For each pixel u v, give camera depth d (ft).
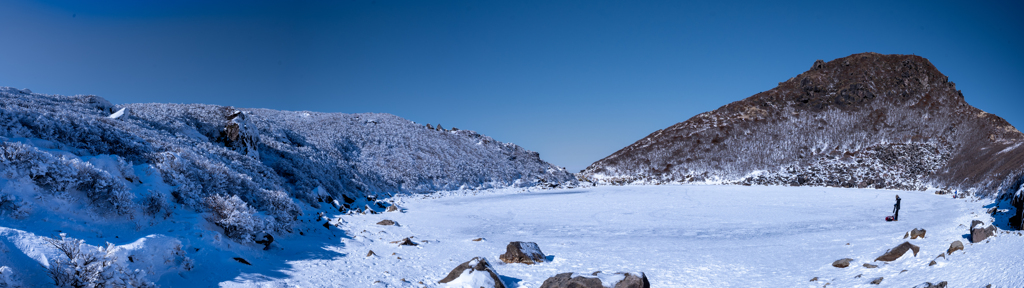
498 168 227.61
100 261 28.48
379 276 40.81
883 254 45.80
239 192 64.85
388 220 77.25
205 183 61.52
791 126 339.36
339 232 65.82
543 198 148.56
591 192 178.91
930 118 322.14
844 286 38.19
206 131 125.39
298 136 178.29
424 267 45.70
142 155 60.80
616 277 35.04
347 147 192.54
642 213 103.65
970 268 35.35
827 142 312.09
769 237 68.03
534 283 40.91
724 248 59.00
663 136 360.07
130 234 38.63
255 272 37.91
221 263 37.76
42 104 91.04
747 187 206.08
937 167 257.75
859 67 406.41
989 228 46.19
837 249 55.57
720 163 300.20
